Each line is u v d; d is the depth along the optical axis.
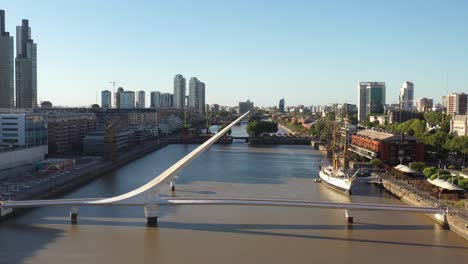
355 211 190.50
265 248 144.00
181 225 167.88
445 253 140.75
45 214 180.50
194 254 138.25
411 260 134.88
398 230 164.38
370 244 148.75
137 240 150.62
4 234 155.50
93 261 132.00
